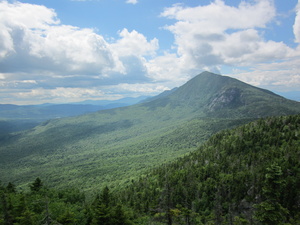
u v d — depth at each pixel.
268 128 189.75
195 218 94.00
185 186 136.62
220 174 139.38
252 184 112.06
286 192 85.56
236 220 71.31
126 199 139.50
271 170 62.28
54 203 89.25
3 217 53.66
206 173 147.00
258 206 57.75
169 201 69.62
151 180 173.75
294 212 80.69
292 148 139.62
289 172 106.00
